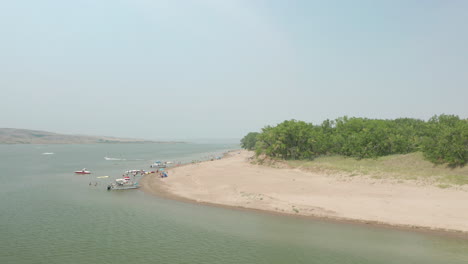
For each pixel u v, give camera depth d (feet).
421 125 370.94
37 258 94.53
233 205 159.94
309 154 331.77
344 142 321.52
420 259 92.94
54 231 119.85
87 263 90.79
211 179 240.12
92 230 120.98
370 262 91.20
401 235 113.29
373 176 207.00
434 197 155.63
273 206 153.89
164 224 128.67
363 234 114.83
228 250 100.73
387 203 150.10
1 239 110.93
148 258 94.48
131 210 152.05
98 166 387.75
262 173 265.34
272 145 337.72
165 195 187.93
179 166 368.68
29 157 559.79
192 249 101.60
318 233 116.37
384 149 290.97
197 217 138.92
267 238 111.55
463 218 126.41
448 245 103.35
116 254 97.45
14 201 173.88
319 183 204.95
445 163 218.59
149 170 331.77
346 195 168.35
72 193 197.57
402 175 201.77
